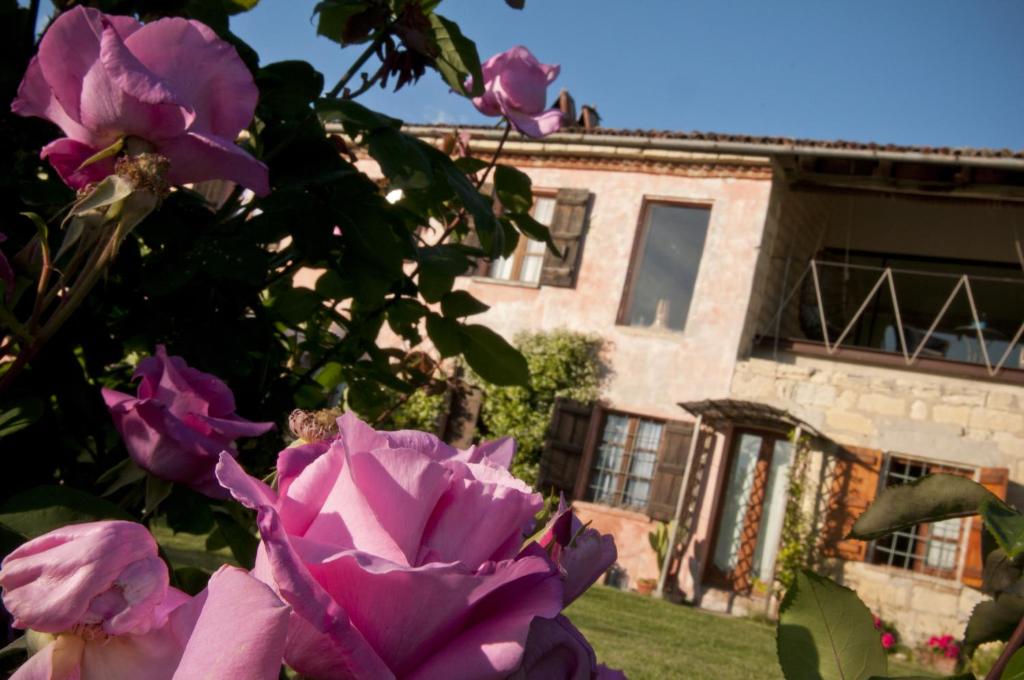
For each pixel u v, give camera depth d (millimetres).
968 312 13867
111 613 421
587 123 14070
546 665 432
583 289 12852
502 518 457
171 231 1205
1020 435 10594
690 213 12789
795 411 11516
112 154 787
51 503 684
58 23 766
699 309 12180
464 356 1811
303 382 1584
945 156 10586
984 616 633
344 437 452
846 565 11008
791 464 11211
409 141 1422
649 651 6289
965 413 10844
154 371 855
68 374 1148
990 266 13453
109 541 427
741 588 11688
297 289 1780
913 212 13266
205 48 808
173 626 432
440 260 1735
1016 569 632
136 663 430
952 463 10797
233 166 821
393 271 1435
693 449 11633
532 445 12516
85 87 773
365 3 1490
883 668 537
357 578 411
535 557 414
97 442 1195
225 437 835
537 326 12922
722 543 11922
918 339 13531
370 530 439
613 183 13023
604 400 12484
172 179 825
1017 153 10336
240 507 1145
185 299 1273
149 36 789
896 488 600
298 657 406
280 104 1369
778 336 12289
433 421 12500
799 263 13516
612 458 12477
